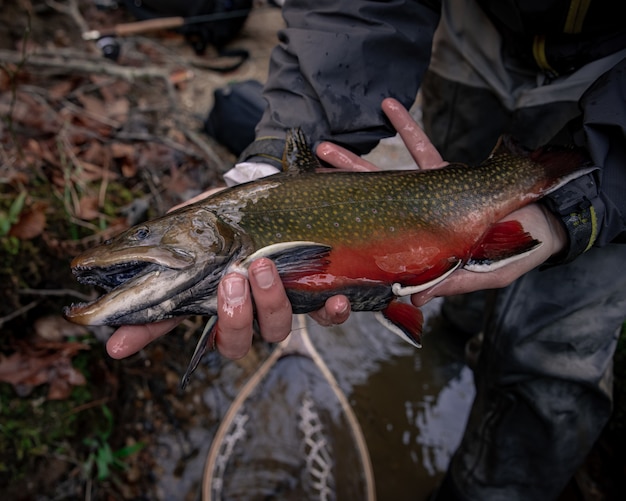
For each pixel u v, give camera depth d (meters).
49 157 0.76
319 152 0.47
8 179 0.68
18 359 0.59
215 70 1.14
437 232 0.42
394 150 0.93
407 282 0.41
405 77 0.49
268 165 0.46
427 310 0.89
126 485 0.60
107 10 1.19
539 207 0.45
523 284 0.50
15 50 0.95
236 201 0.39
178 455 0.65
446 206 0.42
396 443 0.75
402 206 0.42
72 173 0.76
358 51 0.47
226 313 0.34
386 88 0.48
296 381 0.70
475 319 0.81
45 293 0.64
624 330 0.71
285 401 0.69
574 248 0.42
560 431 0.52
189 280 0.36
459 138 0.66
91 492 0.57
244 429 0.66
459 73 0.61
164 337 0.72
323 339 0.83
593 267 0.48
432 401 0.80
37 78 0.91
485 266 0.41
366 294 0.40
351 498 0.63
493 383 0.54
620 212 0.41
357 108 0.47
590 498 0.66
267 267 0.34
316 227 0.39
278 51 0.50
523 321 0.50
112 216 0.75
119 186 0.80
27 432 0.56
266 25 1.33
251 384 0.69
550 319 0.49
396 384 0.81
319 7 0.48
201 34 1.16
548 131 0.54
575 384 0.50
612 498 0.66
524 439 0.54
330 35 0.47
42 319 0.63
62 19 1.07
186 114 1.01
